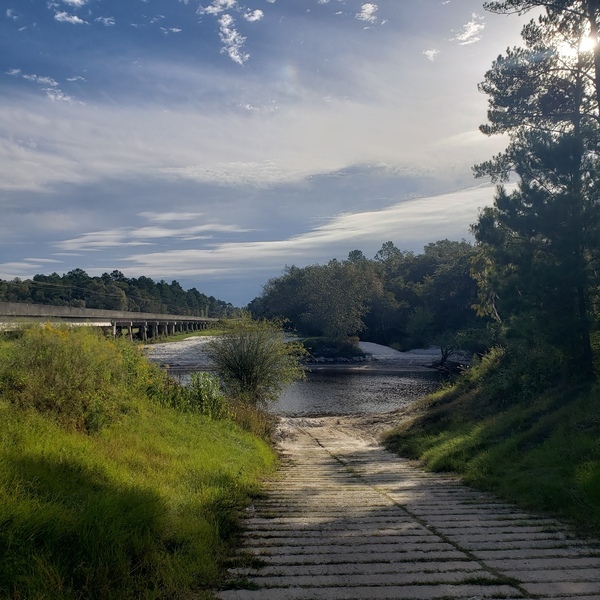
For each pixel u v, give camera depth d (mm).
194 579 3584
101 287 84250
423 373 48938
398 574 3863
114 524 3854
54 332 9438
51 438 6090
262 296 96188
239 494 6781
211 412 13492
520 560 4254
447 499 7508
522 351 15508
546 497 6742
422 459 12875
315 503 6973
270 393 20734
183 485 6352
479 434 12523
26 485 4238
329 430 20922
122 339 12961
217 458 9109
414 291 75250
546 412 11656
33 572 3070
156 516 4359
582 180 12094
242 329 20250
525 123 13922
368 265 90688
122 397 9773
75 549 3508
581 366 12500
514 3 13000
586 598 3416
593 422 9406
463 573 3902
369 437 19016
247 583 3607
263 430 16078
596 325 11797
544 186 12586
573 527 5488
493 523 5758
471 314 63094
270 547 4645
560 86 13297
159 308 106500
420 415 19938
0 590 2906
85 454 6039
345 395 34281
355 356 60562
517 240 13195
